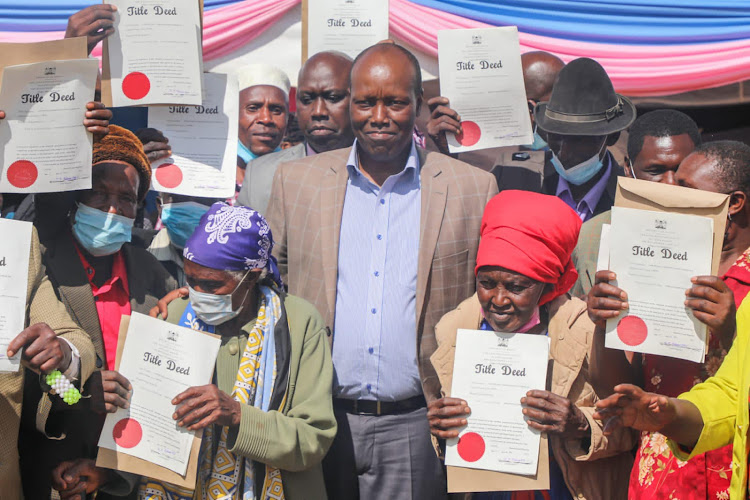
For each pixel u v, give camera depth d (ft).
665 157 13.75
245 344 11.28
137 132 13.75
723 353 10.75
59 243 12.03
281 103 16.17
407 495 12.70
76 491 11.03
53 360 10.11
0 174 11.59
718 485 10.39
